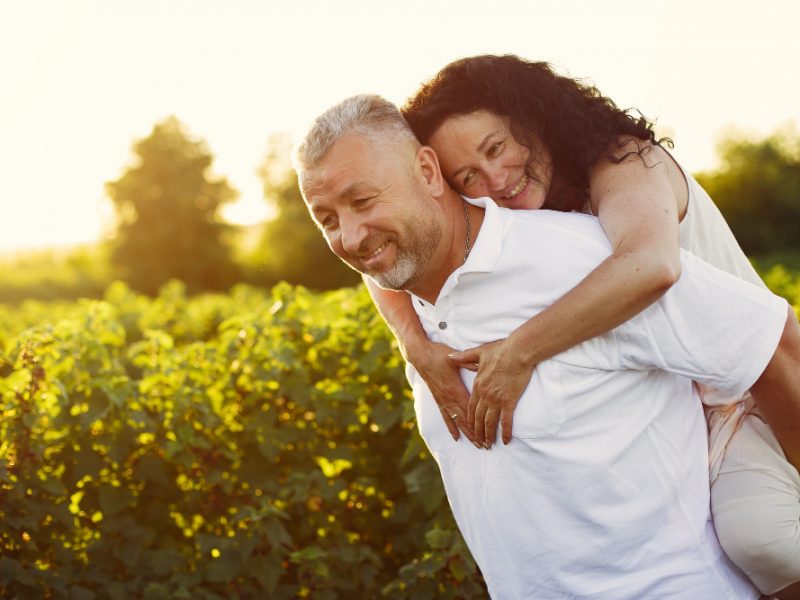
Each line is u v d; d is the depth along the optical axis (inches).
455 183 91.7
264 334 152.1
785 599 86.9
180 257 2231.8
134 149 2319.1
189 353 151.6
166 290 327.0
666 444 83.0
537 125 89.7
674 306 78.7
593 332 77.7
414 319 91.7
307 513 149.3
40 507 135.2
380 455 155.4
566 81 92.7
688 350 79.2
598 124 89.6
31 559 138.1
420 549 148.8
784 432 85.0
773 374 81.2
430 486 136.9
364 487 151.5
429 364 87.1
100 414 137.0
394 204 80.0
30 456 135.0
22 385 135.1
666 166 89.8
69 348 142.3
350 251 80.9
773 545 82.9
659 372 83.4
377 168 79.7
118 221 2278.5
